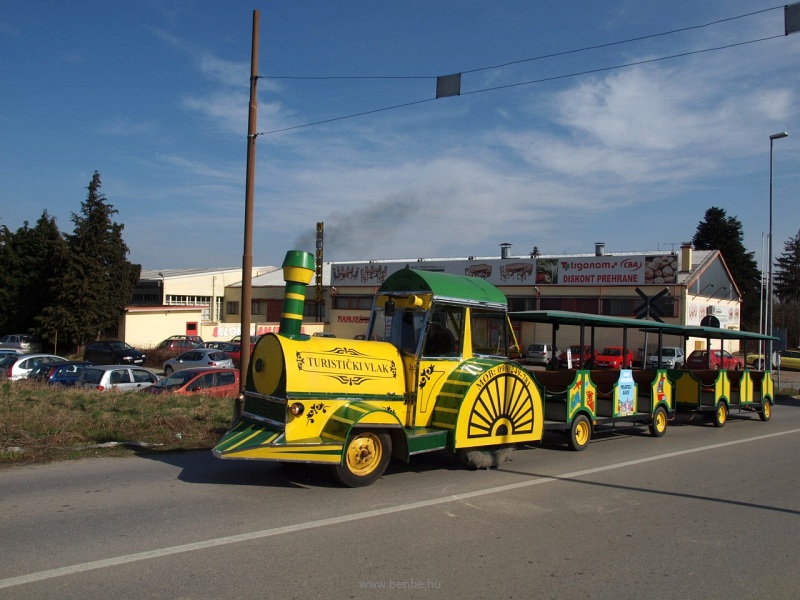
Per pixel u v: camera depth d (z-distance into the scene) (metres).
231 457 7.02
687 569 5.27
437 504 7.00
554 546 5.73
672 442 12.42
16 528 5.82
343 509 6.70
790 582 5.04
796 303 71.75
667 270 40.16
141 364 35.03
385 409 7.88
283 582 4.70
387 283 9.20
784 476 9.21
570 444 10.92
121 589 4.49
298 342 7.72
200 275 55.25
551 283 43.62
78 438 9.94
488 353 9.49
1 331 43.25
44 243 43.94
